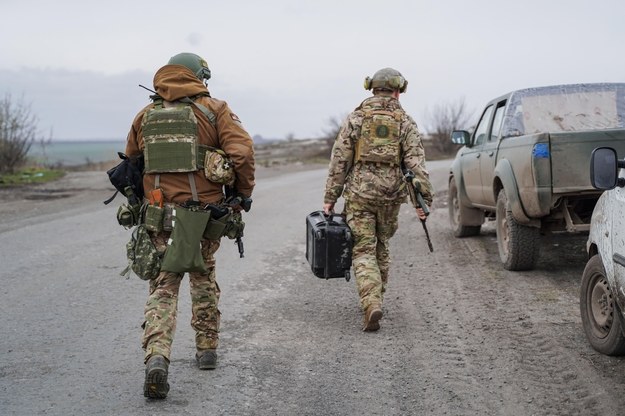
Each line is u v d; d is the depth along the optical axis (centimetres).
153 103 451
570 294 690
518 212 755
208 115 445
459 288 727
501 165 795
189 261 427
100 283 756
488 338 558
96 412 409
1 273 807
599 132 708
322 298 698
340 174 592
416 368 495
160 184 439
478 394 446
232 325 602
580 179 711
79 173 2541
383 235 608
